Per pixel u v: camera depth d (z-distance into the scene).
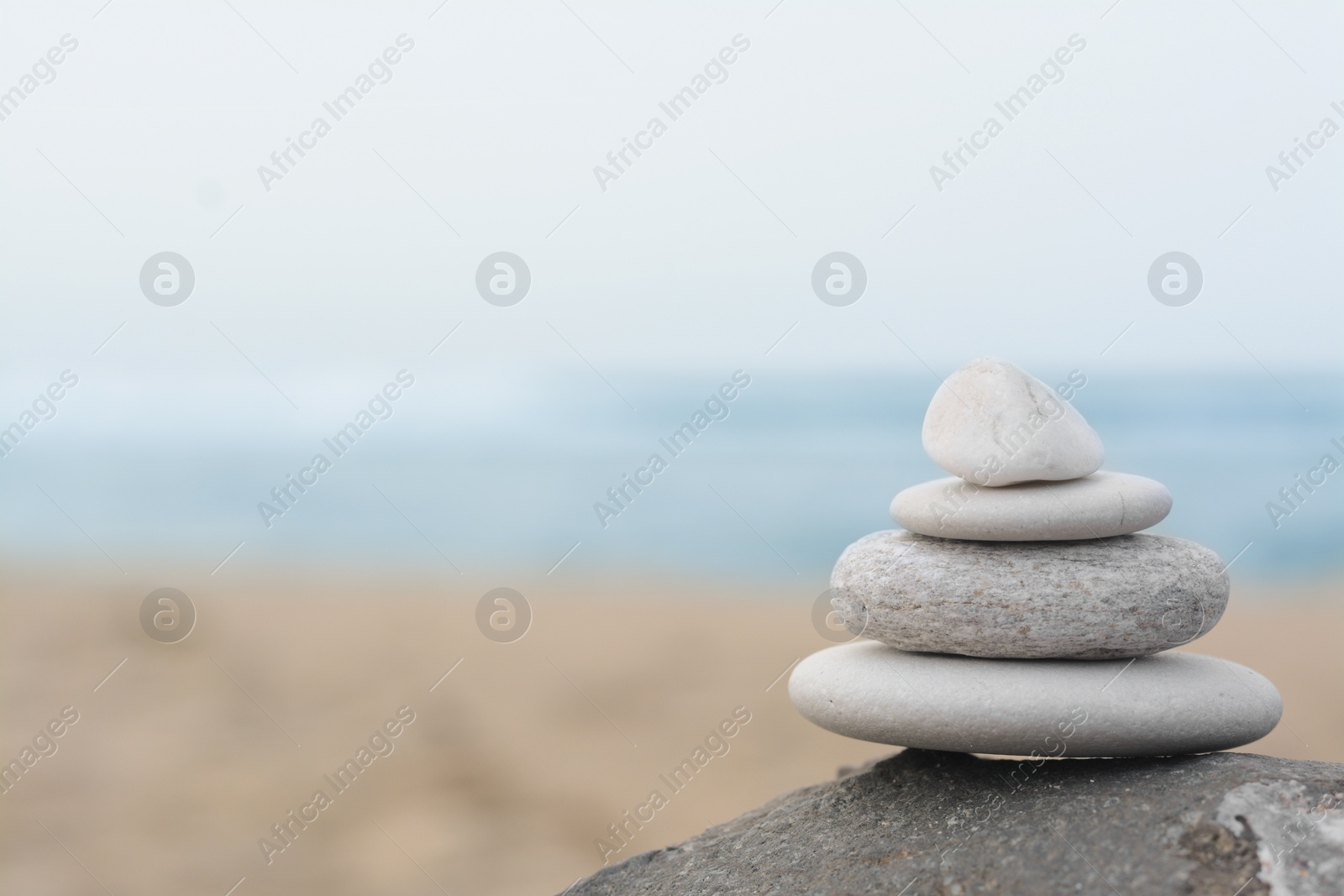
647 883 2.68
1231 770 2.39
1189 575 2.51
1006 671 2.49
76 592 12.91
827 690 2.65
